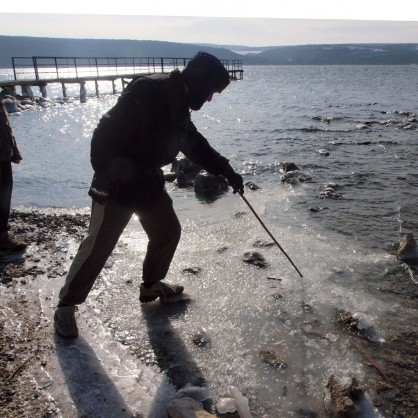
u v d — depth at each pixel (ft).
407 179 23.57
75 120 57.41
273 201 19.99
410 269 12.92
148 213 9.82
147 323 10.27
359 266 13.15
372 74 303.89
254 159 29.84
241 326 10.14
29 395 7.87
